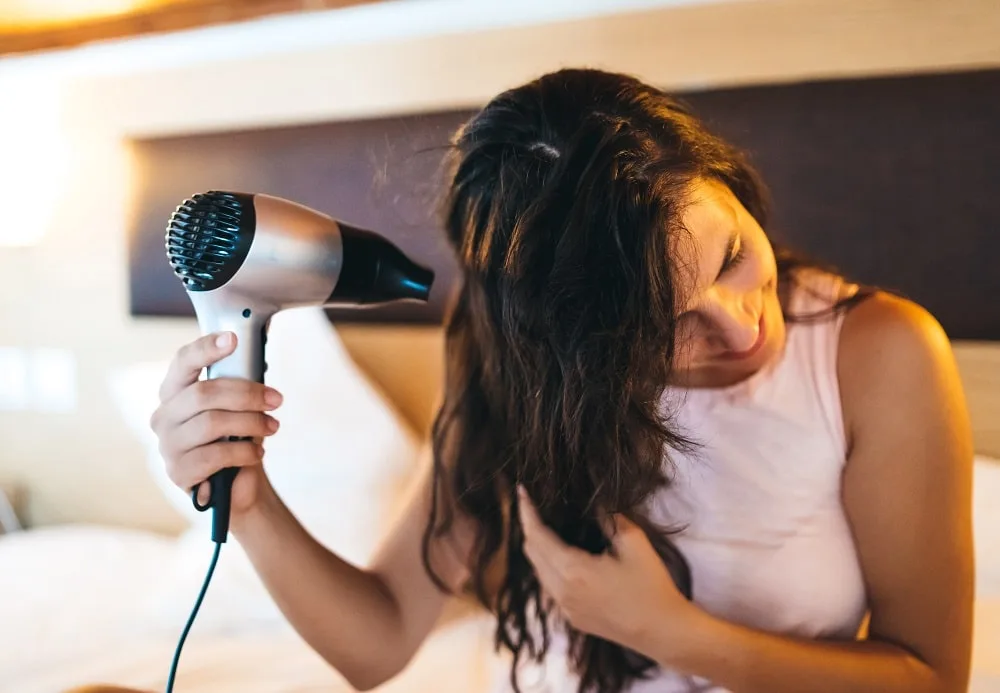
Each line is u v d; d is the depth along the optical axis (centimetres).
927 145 98
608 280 47
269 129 136
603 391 49
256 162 138
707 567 67
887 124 99
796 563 63
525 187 50
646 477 55
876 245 101
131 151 151
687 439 60
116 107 157
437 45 127
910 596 58
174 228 55
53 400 171
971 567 57
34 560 136
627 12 113
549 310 49
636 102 53
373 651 69
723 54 108
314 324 133
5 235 168
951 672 56
